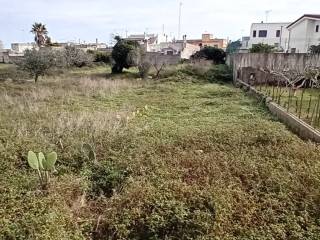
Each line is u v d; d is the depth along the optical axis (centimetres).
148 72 2031
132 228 397
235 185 479
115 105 1144
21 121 832
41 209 411
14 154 588
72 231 388
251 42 3600
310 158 573
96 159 583
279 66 1702
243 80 1638
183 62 2417
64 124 792
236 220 399
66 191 473
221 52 2572
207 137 705
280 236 368
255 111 1043
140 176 507
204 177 502
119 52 2152
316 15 2778
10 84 1551
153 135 736
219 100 1246
